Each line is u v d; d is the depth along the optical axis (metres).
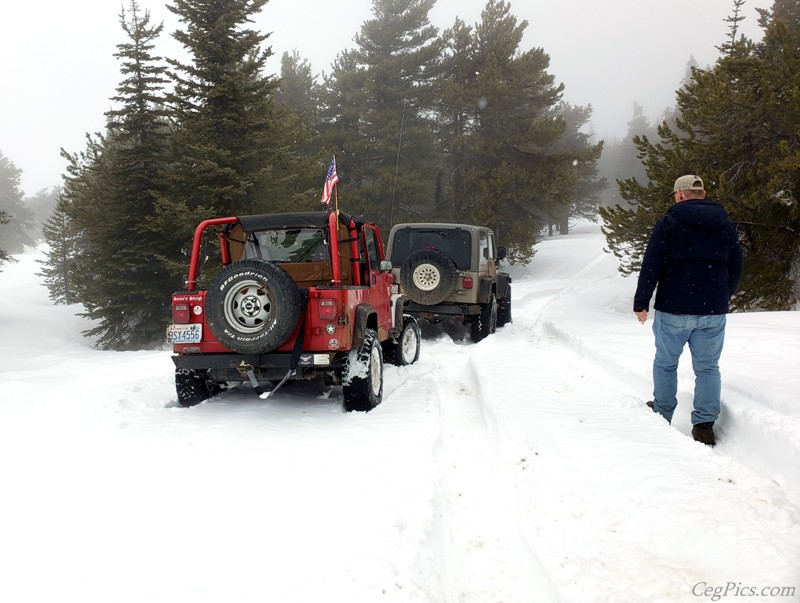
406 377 6.86
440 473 3.62
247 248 5.95
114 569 2.26
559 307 14.73
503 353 7.99
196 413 4.86
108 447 3.80
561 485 3.16
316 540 2.53
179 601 2.03
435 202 30.97
